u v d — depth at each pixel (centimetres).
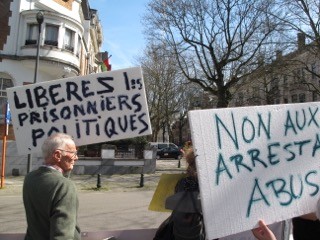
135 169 2206
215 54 2688
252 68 2595
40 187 268
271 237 231
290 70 2705
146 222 959
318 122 268
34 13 2392
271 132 254
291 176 253
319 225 302
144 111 344
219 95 2642
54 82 351
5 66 2359
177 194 347
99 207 1164
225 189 234
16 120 352
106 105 347
